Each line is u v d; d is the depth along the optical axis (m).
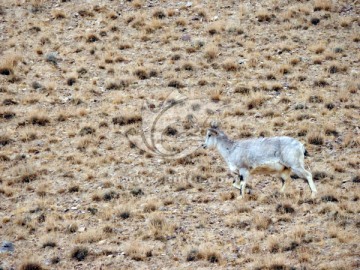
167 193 79.56
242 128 92.88
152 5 129.62
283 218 71.50
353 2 127.94
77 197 79.50
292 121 94.50
